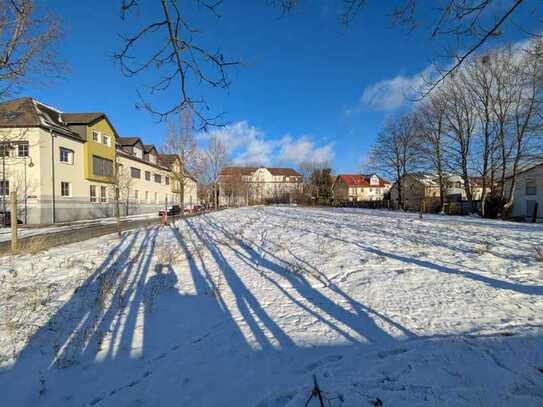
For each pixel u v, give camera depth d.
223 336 3.13
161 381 2.43
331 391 2.14
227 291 4.62
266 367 2.54
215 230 12.96
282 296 4.31
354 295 4.18
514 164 20.16
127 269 6.04
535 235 9.45
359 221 15.66
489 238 8.80
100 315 3.75
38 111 20.02
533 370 2.28
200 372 2.52
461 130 23.39
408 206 33.25
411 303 3.77
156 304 4.12
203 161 32.03
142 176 32.44
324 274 5.33
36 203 18.59
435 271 5.17
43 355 2.86
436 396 2.03
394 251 6.94
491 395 2.02
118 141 31.16
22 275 5.64
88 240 10.41
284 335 3.10
